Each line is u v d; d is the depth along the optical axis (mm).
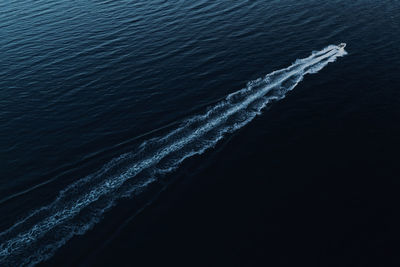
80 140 42719
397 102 44438
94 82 54344
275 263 28406
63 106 49438
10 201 34844
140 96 50125
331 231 30438
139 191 35156
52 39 69375
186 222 32094
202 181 36031
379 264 27688
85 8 83562
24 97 52094
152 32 68625
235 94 48594
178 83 52281
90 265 29047
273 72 52906
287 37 62562
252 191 34688
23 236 31203
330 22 66188
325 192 33938
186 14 75312
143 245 30344
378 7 70125
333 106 44938
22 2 92062
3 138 44094
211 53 59625
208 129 42656
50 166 39031
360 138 39750
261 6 75875
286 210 32562
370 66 52250
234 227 31422
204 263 28734
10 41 70062
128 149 40562
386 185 34000
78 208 33594
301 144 39688
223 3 79188
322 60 54844
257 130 42094
